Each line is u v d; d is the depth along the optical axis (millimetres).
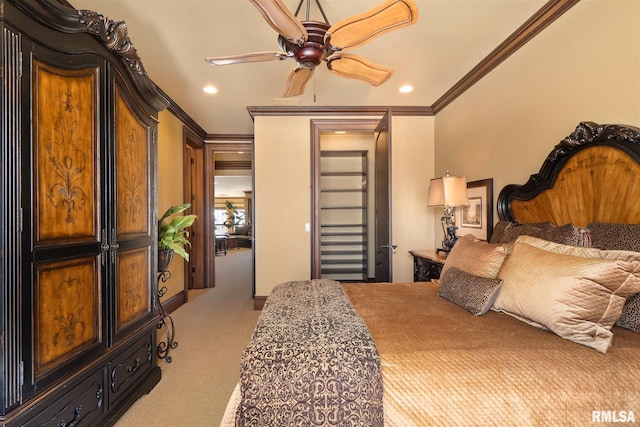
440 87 3152
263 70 2703
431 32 2172
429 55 2498
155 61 2549
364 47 2359
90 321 1498
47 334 1267
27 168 1184
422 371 1038
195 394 1964
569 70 1834
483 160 2752
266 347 1139
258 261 3781
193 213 4859
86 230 1476
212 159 4941
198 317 3473
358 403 1030
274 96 3332
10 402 1117
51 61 1292
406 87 3141
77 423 1398
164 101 2184
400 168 3814
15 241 1139
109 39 1570
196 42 2266
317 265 3783
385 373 1046
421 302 1772
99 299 1555
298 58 1647
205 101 3490
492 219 2615
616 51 1554
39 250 1229
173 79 2889
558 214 1877
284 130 3773
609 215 1539
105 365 1587
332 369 1062
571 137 1713
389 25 1380
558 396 984
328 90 3186
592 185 1636
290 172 3785
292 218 3793
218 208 14469
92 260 1518
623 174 1463
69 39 1377
